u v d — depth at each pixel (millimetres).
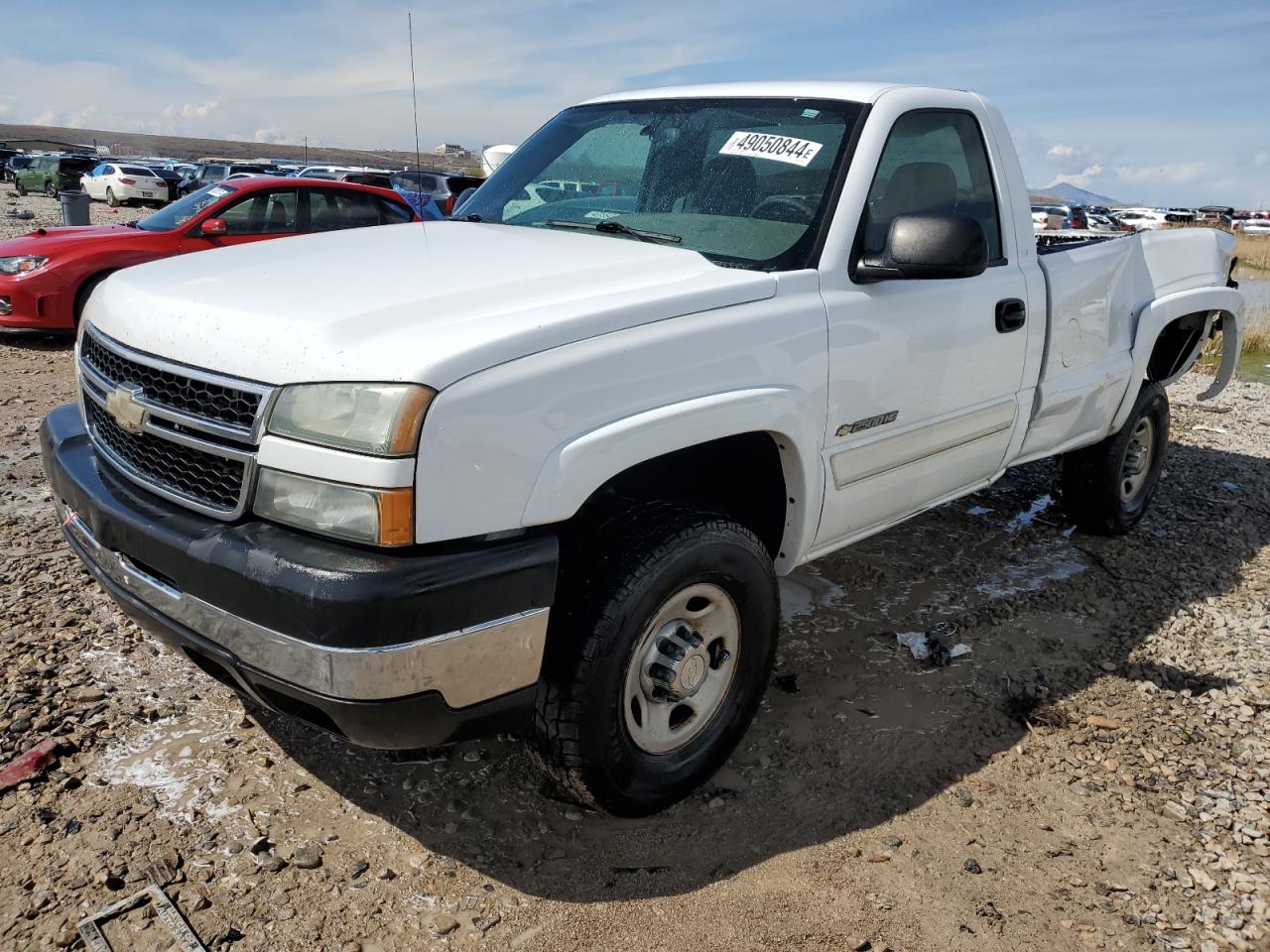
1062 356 3893
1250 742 3137
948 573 4395
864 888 2434
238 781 2686
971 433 3518
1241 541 4980
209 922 2205
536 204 3541
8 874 2301
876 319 2959
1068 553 4711
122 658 3285
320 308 2238
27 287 8312
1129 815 2760
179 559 2180
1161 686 3484
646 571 2357
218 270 2650
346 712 2023
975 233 2729
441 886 2365
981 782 2883
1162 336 4887
